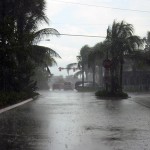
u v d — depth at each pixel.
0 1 30.39
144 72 64.56
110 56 40.19
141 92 56.34
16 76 32.22
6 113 20.20
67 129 13.90
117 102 29.16
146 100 31.05
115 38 38.25
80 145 10.80
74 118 17.50
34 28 35.16
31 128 14.17
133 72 66.25
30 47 28.58
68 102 29.23
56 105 25.94
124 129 13.85
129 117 17.91
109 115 18.84
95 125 14.96
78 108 23.23
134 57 39.38
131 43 38.12
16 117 18.06
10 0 30.89
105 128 14.11
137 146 10.59
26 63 33.50
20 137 12.15
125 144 10.91
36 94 40.56
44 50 37.03
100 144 10.93
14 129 13.92
